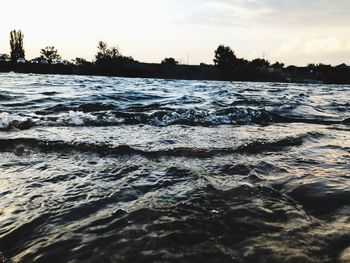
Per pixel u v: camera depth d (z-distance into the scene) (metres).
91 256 1.97
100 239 2.14
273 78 74.38
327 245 2.08
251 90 22.36
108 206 2.63
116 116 7.08
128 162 3.85
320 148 4.74
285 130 6.25
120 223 2.34
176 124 6.64
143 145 4.61
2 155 4.11
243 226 2.32
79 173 3.44
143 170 3.53
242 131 5.98
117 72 70.00
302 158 4.16
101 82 26.25
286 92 21.39
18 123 6.07
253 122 7.24
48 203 2.70
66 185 3.10
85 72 70.06
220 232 2.24
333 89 31.16
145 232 2.22
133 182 3.17
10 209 2.60
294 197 2.84
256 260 1.93
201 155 4.17
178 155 4.15
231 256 1.96
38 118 6.61
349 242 2.11
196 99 12.62
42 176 3.35
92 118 6.81
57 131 5.56
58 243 2.11
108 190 2.96
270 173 3.50
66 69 70.50
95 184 3.12
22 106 8.95
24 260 1.95
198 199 2.74
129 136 5.26
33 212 2.54
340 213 2.53
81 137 5.04
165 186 3.06
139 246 2.06
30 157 4.05
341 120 7.98
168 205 2.63
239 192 2.91
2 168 3.61
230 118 7.45
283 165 3.81
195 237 2.17
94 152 4.25
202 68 77.75
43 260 1.95
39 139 4.69
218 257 1.96
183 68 75.56
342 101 14.36
